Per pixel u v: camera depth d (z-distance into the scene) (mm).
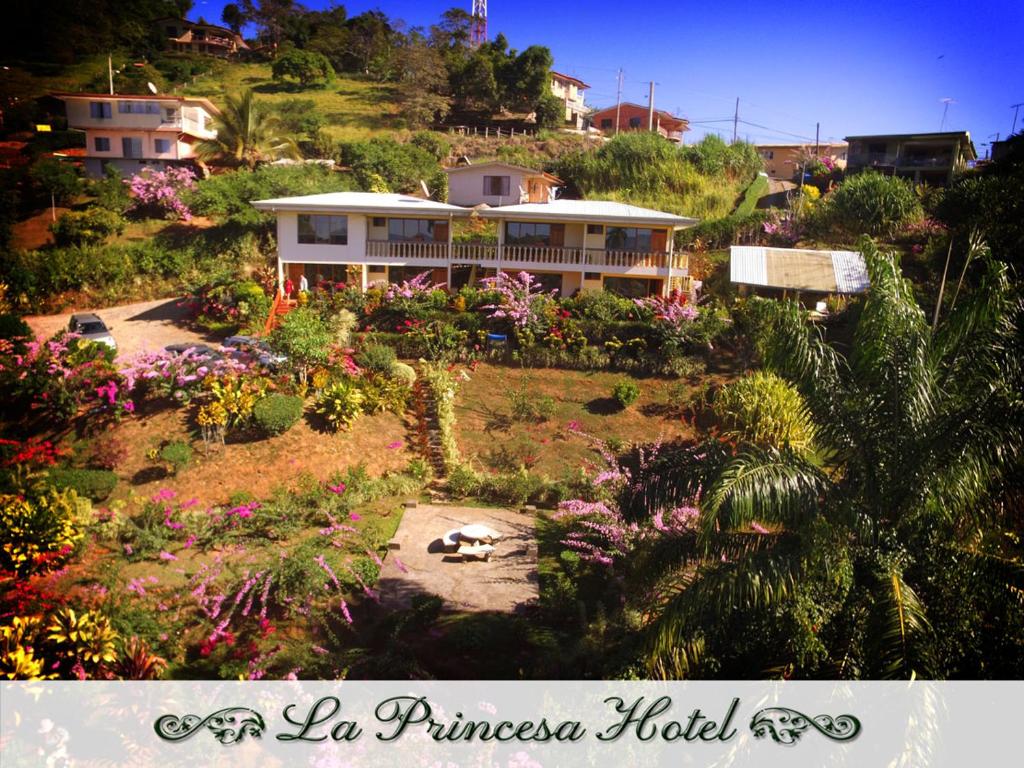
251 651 15062
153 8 103250
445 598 17734
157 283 42406
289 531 20250
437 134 72938
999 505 11078
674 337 32312
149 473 23219
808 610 10445
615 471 22812
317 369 28000
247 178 50219
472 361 32469
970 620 10250
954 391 11891
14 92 70438
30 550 17109
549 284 39750
